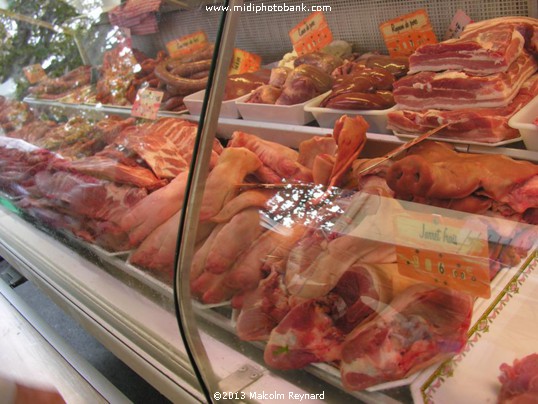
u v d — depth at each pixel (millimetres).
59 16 2453
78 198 1747
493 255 987
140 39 2297
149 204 1530
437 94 1346
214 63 1057
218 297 1181
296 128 1553
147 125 1949
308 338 1022
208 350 1116
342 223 1115
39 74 2521
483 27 1375
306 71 1632
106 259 1618
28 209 2070
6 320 1875
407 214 1059
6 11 2648
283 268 1119
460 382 885
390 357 930
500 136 1223
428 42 1685
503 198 1054
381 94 1529
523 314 924
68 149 2045
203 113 1061
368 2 1806
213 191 1279
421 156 1212
